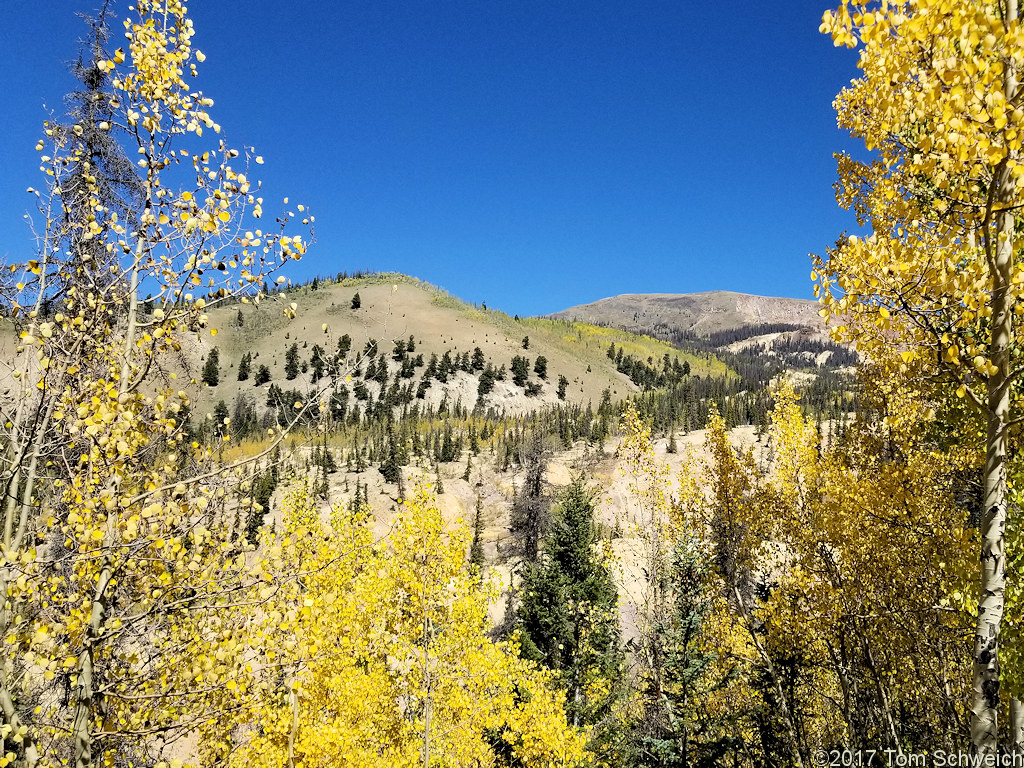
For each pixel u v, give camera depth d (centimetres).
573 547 2253
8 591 534
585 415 14500
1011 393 793
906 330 600
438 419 16625
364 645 1124
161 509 560
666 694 1495
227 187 639
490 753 1379
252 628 600
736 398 13812
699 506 1588
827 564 1138
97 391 593
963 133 471
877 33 489
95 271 618
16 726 504
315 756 952
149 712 607
